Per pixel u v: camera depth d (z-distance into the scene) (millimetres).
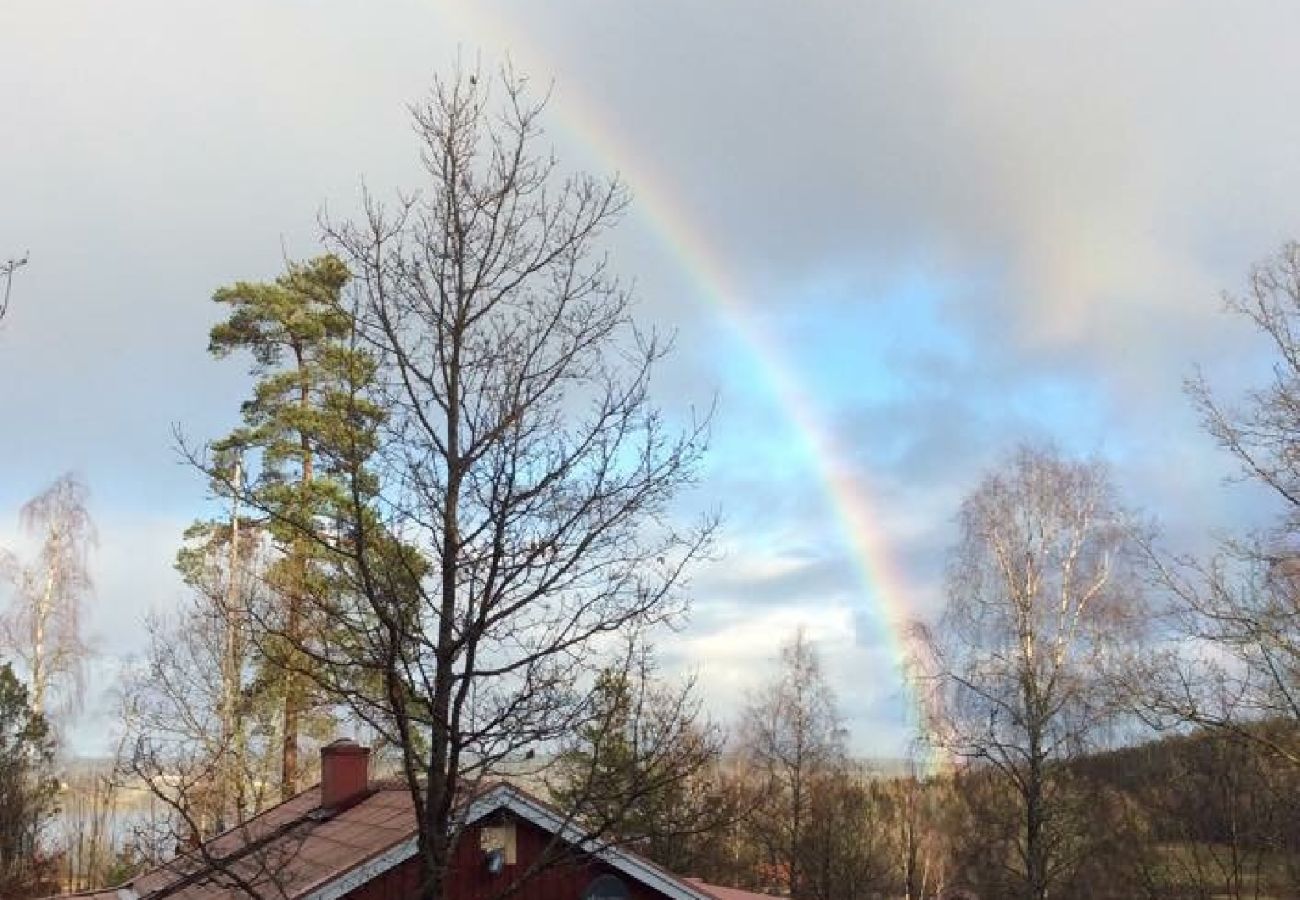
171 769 15289
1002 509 28031
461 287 7211
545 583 6918
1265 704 15539
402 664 6680
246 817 22500
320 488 17125
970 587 28047
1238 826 24000
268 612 8641
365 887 11500
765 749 37969
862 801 39562
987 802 31078
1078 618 27031
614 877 11914
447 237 7254
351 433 6930
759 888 36500
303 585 7773
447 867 6535
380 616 6406
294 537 9312
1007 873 29906
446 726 6578
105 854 32219
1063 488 27953
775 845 36656
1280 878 23125
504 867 11734
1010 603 27609
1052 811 26328
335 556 8359
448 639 6699
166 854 10555
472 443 6992
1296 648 15312
